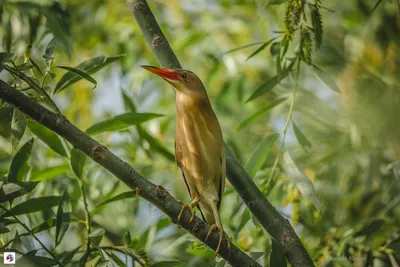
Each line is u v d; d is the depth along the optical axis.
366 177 9.88
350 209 9.79
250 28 12.65
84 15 12.99
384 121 9.84
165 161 10.57
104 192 9.77
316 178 10.09
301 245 7.13
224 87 12.12
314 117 10.91
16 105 5.99
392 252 8.97
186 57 13.10
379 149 9.92
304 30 8.12
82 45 12.91
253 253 7.27
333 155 10.30
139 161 10.60
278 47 8.47
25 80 6.62
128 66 12.13
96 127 7.93
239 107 12.07
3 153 10.08
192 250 8.96
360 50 10.70
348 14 11.44
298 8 7.99
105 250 7.46
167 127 11.45
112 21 12.83
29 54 9.16
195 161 8.62
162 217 9.13
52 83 11.09
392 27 10.37
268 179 9.05
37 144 10.11
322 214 9.59
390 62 10.52
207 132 8.62
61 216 7.23
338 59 11.02
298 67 8.23
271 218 7.27
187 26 12.96
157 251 9.36
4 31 9.04
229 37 12.72
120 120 7.96
